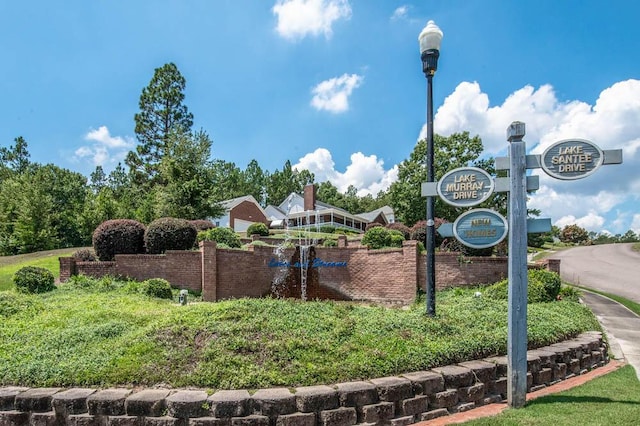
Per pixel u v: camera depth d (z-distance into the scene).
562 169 4.77
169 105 42.38
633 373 6.81
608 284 22.98
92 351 5.03
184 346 4.90
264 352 4.79
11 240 29.33
